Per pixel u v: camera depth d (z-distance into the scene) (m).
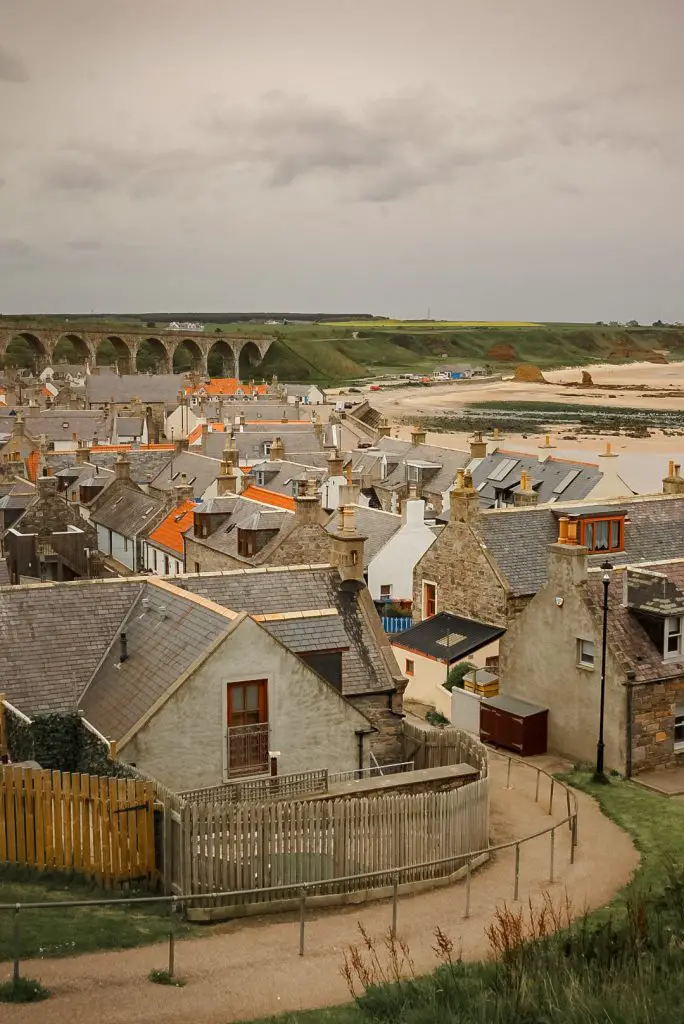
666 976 15.76
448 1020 14.67
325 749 26.58
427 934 20.12
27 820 21.48
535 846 27.00
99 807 21.06
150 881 21.38
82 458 92.31
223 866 20.98
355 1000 16.06
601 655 36.12
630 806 31.23
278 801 23.64
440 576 49.19
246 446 104.62
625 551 48.19
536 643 39.09
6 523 61.69
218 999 16.44
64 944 17.81
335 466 77.50
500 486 73.75
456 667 43.50
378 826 22.81
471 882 23.81
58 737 26.28
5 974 16.56
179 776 24.72
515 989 15.29
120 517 76.56
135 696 26.27
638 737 35.50
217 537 61.34
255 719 25.81
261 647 25.64
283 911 21.25
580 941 17.42
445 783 26.11
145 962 17.59
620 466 143.75
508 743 38.59
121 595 30.95
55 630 29.38
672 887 20.94
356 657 31.66
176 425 147.12
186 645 26.75
